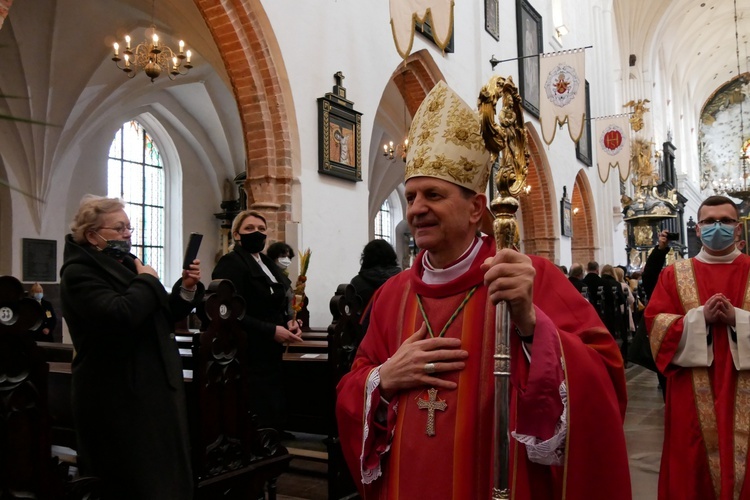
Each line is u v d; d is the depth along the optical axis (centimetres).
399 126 1625
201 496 314
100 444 270
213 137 1756
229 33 711
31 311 241
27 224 1270
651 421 698
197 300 324
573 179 1944
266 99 738
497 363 141
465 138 164
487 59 1323
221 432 333
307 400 469
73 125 1328
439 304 170
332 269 806
